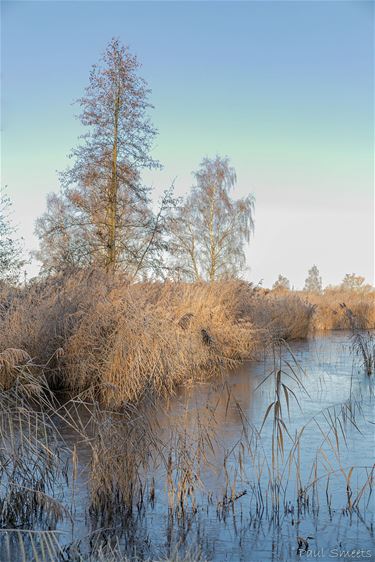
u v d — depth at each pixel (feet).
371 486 21.45
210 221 160.56
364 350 51.31
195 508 19.80
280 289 94.02
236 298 63.36
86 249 82.99
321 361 55.67
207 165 163.02
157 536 18.03
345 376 46.75
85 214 86.02
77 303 43.01
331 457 25.02
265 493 21.35
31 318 41.29
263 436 28.17
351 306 104.27
